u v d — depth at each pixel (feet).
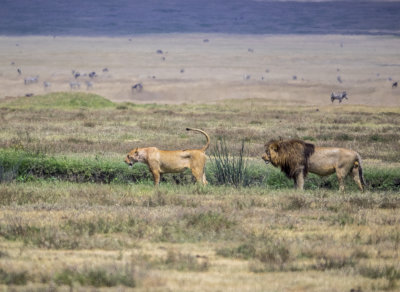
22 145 67.56
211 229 32.30
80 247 28.55
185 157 49.65
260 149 73.72
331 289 22.76
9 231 30.71
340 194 46.24
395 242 30.09
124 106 163.22
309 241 30.07
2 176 51.31
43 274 23.44
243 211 37.88
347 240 30.48
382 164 62.44
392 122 126.11
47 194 42.70
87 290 21.90
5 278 22.77
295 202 40.14
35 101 164.25
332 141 86.63
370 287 23.16
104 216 35.06
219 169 53.26
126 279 22.90
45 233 30.07
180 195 43.83
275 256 26.76
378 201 42.32
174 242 30.09
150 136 90.02
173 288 22.39
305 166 49.47
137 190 46.32
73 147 71.67
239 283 23.24
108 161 56.65
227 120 126.11
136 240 29.99
